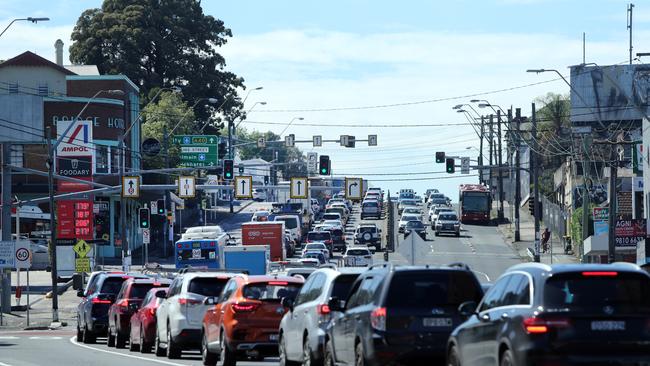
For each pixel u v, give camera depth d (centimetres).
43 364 7394
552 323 3684
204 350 7156
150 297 8669
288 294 6619
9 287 16175
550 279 3769
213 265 16562
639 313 3709
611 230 14700
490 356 3972
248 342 6500
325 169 18512
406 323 4656
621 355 3678
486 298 4219
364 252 18325
